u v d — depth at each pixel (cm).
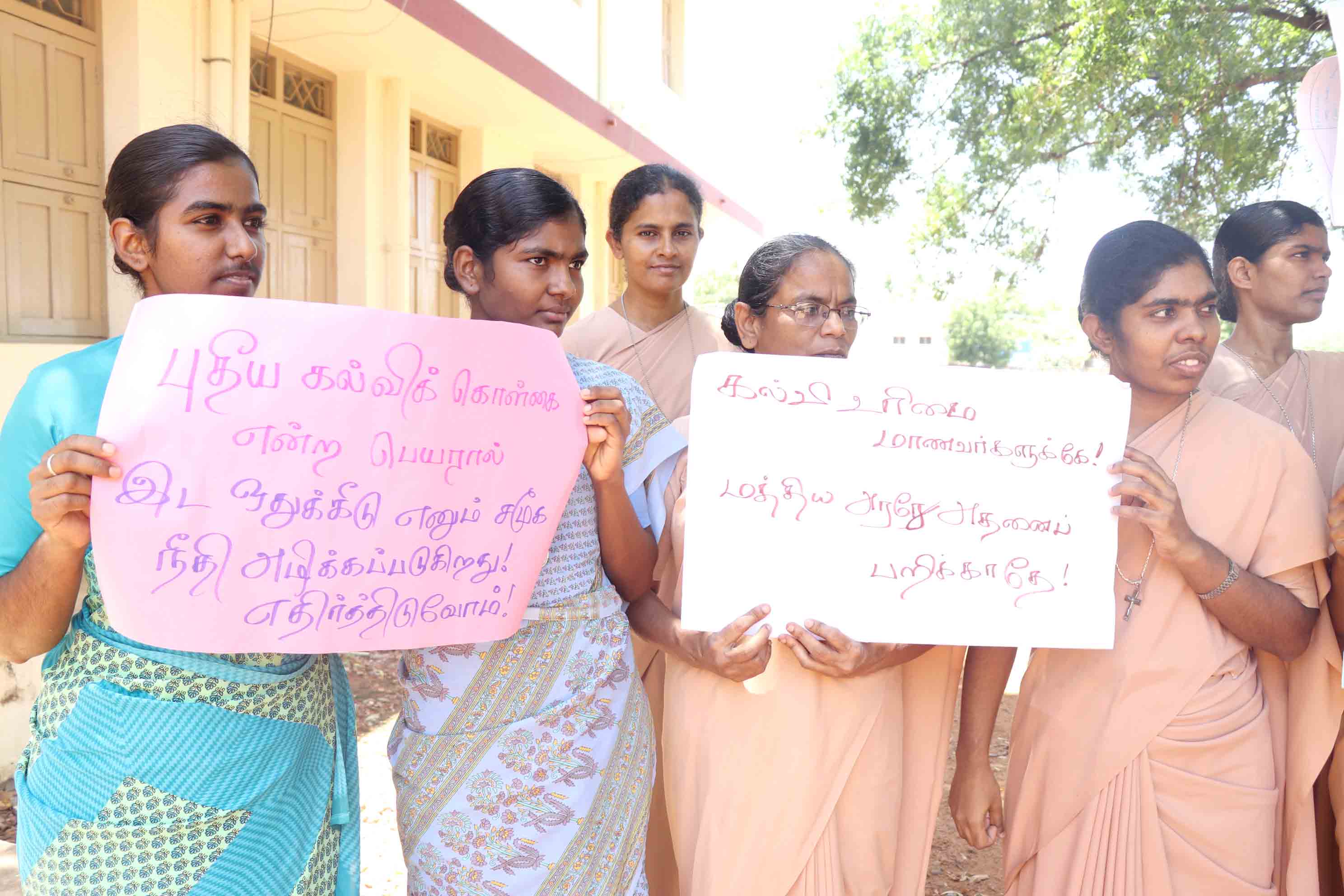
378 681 591
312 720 180
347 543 167
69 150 500
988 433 210
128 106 511
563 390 186
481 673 192
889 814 227
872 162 1295
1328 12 226
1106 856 220
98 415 165
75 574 161
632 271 345
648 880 275
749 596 206
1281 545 219
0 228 466
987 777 245
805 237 237
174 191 171
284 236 723
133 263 177
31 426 164
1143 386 223
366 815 423
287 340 160
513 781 189
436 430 172
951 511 210
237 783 167
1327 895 262
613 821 197
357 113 772
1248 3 933
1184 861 217
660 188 339
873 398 208
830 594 208
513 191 205
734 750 220
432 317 170
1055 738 228
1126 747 218
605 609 206
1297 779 235
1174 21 950
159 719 163
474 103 880
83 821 161
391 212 797
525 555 184
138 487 153
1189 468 223
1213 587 210
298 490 162
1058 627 211
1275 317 286
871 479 208
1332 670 229
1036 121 1113
